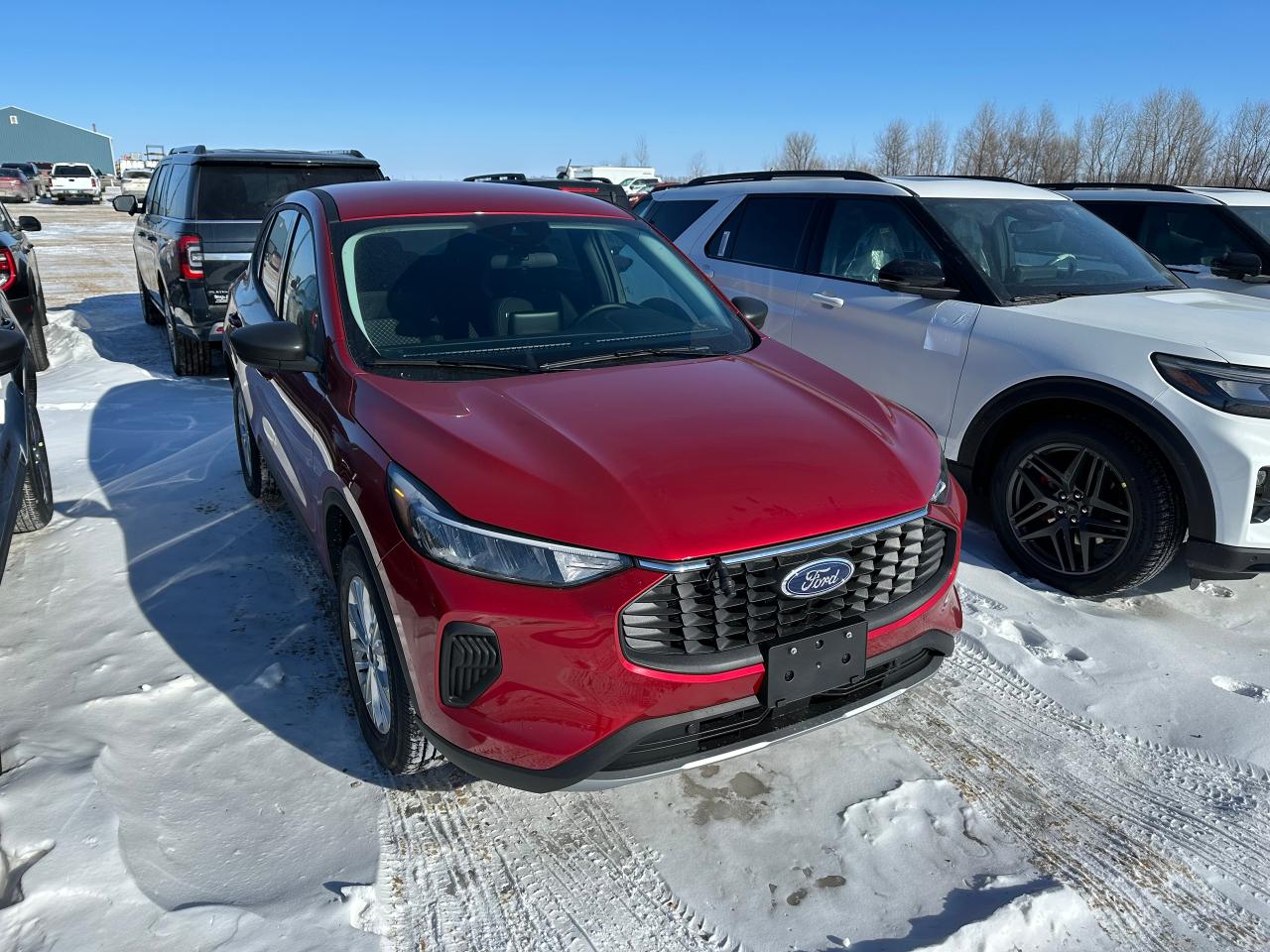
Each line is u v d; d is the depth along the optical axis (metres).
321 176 7.83
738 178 6.45
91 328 10.41
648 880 2.35
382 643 2.44
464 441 2.37
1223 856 2.47
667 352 3.15
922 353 4.41
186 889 2.22
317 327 3.10
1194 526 3.45
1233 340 3.54
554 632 2.11
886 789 2.70
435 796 2.62
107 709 2.92
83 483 5.05
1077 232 4.93
